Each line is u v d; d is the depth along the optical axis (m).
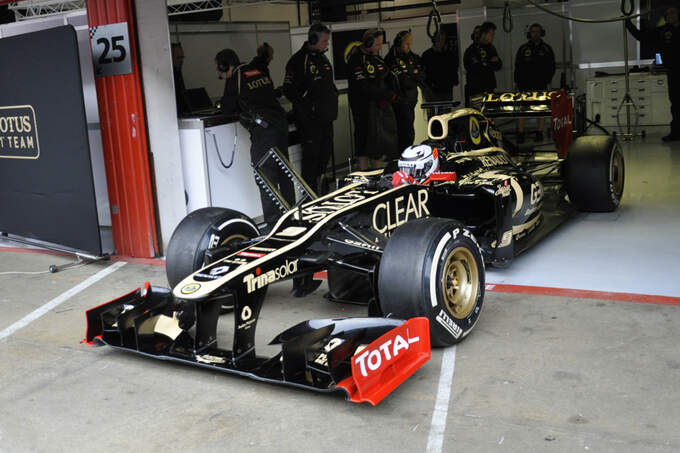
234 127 6.80
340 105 9.45
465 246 3.87
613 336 3.88
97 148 7.44
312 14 14.32
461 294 3.94
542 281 4.91
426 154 4.61
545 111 7.09
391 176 4.72
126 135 6.14
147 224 6.22
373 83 8.45
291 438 3.05
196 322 3.71
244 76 6.54
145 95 6.03
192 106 8.43
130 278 5.74
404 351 3.40
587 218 6.54
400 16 15.83
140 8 5.86
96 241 6.16
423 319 3.51
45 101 6.21
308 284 4.63
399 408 3.24
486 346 3.87
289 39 10.79
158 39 5.86
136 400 3.51
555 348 3.78
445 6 14.95
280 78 10.65
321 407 3.31
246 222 4.68
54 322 4.75
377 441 2.97
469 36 10.78
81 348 4.25
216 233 4.45
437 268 3.65
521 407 3.18
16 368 4.00
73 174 6.16
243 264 3.65
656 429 2.92
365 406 3.29
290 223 4.17
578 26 13.68
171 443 3.07
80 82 5.83
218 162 6.66
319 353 3.45
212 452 2.98
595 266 5.16
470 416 3.12
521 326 4.12
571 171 6.50
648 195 7.26
